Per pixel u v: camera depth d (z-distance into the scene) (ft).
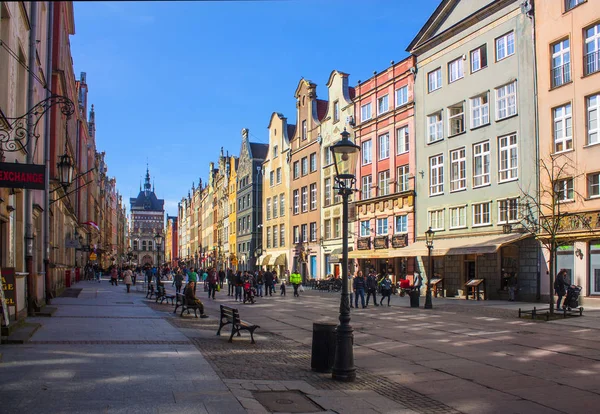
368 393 29.27
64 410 23.06
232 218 283.79
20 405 23.65
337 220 163.63
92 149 237.66
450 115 116.06
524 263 95.25
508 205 99.86
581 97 86.22
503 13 102.12
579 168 85.81
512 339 49.03
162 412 23.31
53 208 94.12
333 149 35.47
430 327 58.75
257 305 93.04
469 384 31.60
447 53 116.78
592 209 82.94
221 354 39.78
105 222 324.60
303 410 25.38
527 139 96.02
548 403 27.25
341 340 32.65
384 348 44.88
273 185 217.56
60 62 96.22
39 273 69.92
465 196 110.32
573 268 86.28
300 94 192.54
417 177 125.18
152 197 604.08
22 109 53.11
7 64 44.34
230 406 24.81
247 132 259.39
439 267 118.73
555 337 50.11
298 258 188.44
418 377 33.58
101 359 35.04
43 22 65.92
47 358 34.63
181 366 33.78
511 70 100.17
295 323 64.23
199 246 414.82
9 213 48.42
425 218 122.21
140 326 54.85
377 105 143.64
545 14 93.15
